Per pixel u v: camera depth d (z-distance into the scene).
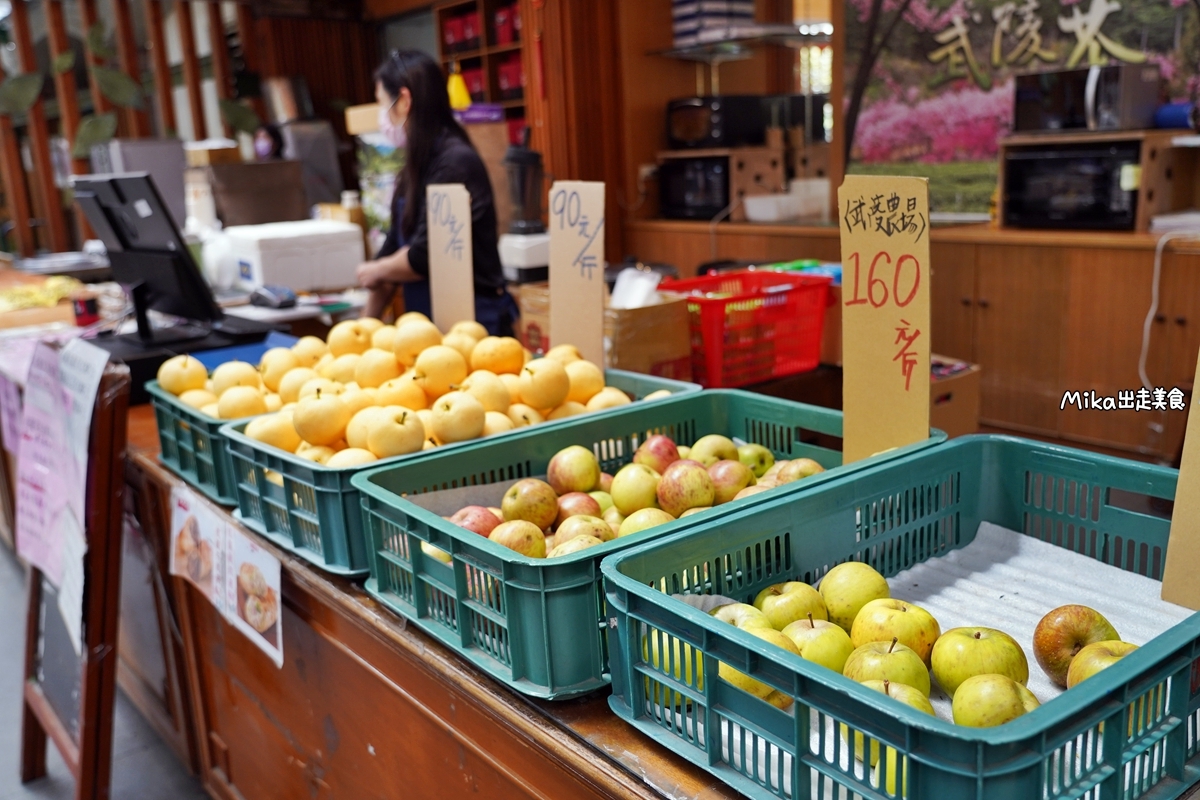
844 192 1.30
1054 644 0.99
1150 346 3.72
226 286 4.32
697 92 6.43
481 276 2.79
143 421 2.34
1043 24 4.44
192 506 1.80
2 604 3.43
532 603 1.01
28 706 2.45
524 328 2.68
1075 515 1.26
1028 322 4.11
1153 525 1.17
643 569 1.01
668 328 2.24
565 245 1.91
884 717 0.73
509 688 1.07
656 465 1.44
